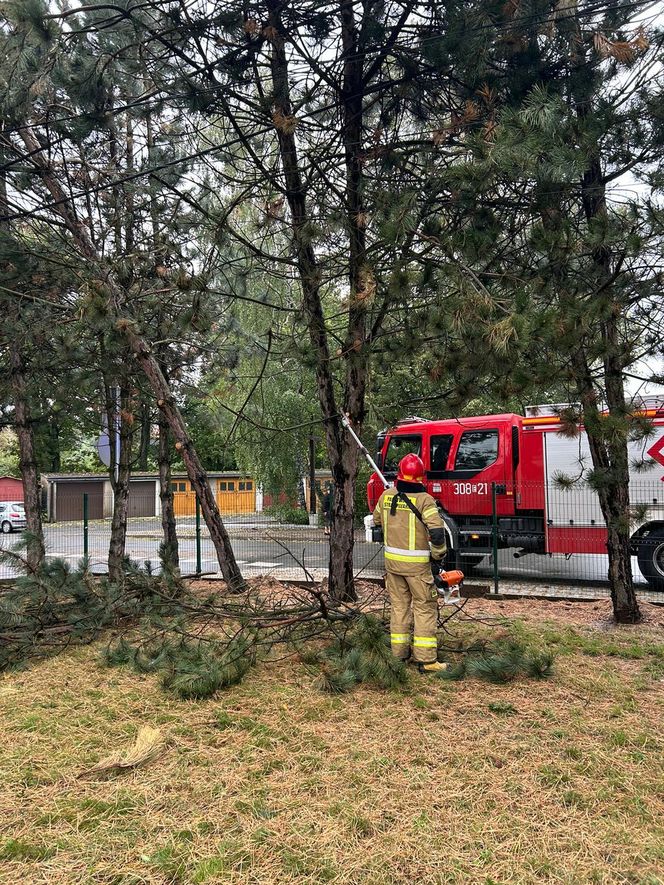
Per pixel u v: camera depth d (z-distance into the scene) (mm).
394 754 3654
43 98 6984
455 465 11719
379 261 5590
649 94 5320
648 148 5484
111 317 5738
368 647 4934
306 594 7844
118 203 8359
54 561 6641
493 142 4555
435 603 5246
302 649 5645
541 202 5398
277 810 3062
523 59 5578
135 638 6418
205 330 6379
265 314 13203
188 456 8391
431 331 5598
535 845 2738
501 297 4809
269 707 4449
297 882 2520
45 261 7812
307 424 7691
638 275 5395
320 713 4305
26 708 4586
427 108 6598
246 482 27359
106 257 7352
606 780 3305
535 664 4945
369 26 5684
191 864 2645
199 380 10164
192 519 30469
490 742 3791
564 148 4285
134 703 4625
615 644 6062
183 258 8234
